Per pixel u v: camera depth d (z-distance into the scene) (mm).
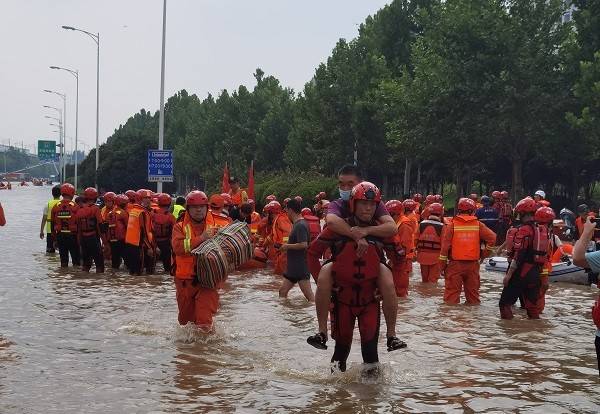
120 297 12828
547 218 10984
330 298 7148
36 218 42438
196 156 81375
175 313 11055
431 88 34906
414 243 16625
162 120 31250
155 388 6832
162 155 27578
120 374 7336
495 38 32531
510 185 46219
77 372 7391
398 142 37281
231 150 71750
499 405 6379
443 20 34250
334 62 46906
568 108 33188
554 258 16547
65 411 6070
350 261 6992
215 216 9766
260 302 12484
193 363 7848
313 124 48531
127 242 16375
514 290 11031
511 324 10617
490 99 33156
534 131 32875
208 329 9250
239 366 7762
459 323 10625
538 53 32531
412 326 10312
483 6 33531
